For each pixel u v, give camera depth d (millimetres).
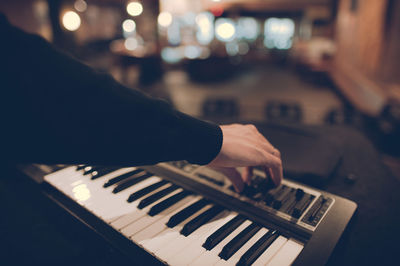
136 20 13203
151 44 10375
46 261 727
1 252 745
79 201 647
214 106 3258
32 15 8688
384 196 705
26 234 838
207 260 491
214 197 654
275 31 14938
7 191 1008
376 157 904
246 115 4883
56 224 684
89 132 404
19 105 386
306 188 667
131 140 419
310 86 8633
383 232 585
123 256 513
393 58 4496
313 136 1030
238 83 9305
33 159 416
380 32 4828
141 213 613
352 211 581
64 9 7121
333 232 521
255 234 547
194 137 470
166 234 552
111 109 411
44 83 389
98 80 422
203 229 566
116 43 12688
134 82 8648
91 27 16734
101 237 553
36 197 733
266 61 13969
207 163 507
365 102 5004
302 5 13523
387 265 502
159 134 436
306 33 13547
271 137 1003
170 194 681
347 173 810
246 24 14867
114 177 736
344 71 7820
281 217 574
